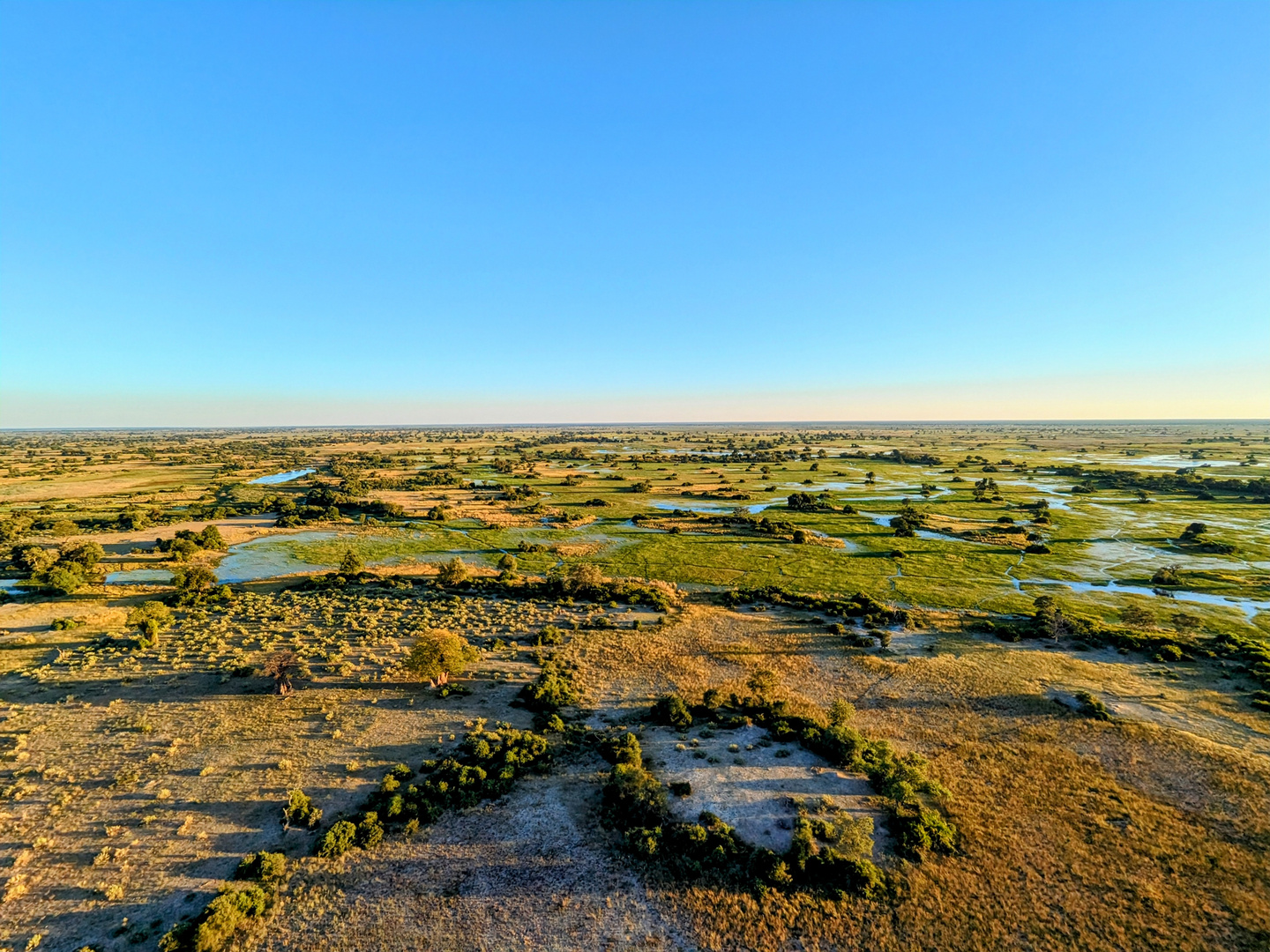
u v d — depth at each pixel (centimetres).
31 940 2323
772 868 2658
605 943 2362
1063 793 3222
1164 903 2514
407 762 3512
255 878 2606
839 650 5256
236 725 3884
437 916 2467
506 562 8219
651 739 3816
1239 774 3353
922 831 2861
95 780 3297
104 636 5509
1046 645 5366
